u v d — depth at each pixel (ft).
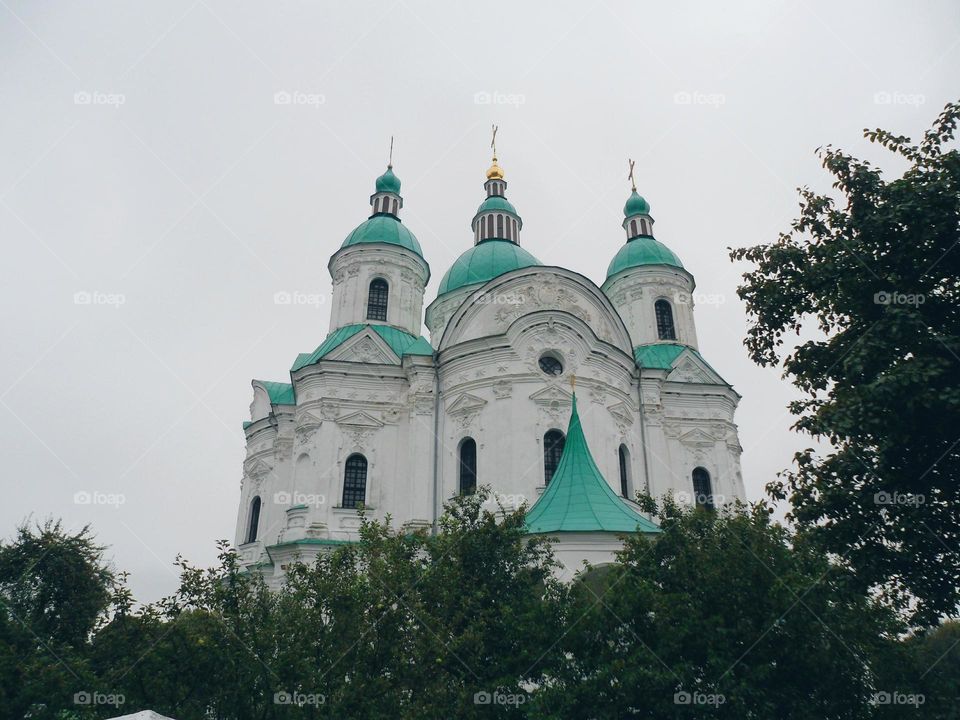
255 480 154.92
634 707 53.42
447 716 54.60
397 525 125.59
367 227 169.17
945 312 51.42
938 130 55.52
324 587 59.31
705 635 54.70
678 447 145.38
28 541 96.78
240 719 56.70
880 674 56.39
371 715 51.90
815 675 54.24
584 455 98.99
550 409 119.34
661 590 60.23
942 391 45.42
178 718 58.29
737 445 152.87
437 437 127.85
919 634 56.80
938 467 50.21
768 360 63.26
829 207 58.70
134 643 62.23
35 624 87.51
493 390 121.80
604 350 128.47
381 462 130.00
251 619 59.88
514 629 61.41
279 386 159.63
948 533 50.52
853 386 53.36
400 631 58.34
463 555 69.21
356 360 141.08
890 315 49.47
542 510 93.81
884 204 52.26
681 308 171.12
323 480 125.49
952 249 49.98
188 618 60.80
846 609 59.36
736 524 64.18
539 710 52.65
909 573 50.52
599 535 84.99
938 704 55.93
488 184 197.36
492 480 115.44
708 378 155.63
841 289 55.62
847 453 52.70
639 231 191.11
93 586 96.89
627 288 174.81
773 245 62.23
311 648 56.08
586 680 53.57
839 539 52.31
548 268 130.00
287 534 122.21
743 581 58.13
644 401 139.64
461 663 59.93
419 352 136.46
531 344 123.03
